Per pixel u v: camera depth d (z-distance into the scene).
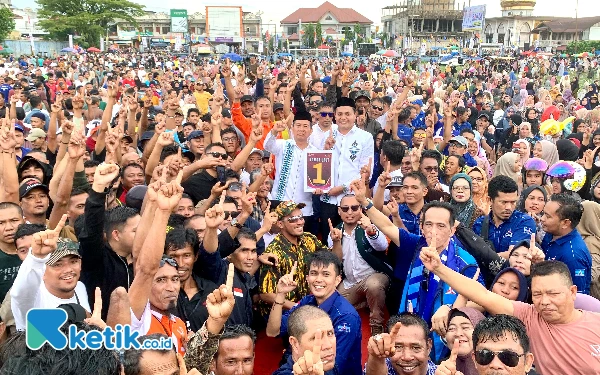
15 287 3.75
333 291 4.88
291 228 6.33
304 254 6.38
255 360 5.88
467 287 4.30
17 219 5.02
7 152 5.85
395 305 6.45
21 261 4.97
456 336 4.14
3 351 2.64
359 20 104.44
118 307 3.42
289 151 8.01
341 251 6.71
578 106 18.59
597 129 11.36
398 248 6.04
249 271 5.84
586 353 3.88
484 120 13.88
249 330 3.89
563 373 3.91
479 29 66.00
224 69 12.79
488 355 3.46
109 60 43.66
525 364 3.49
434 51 67.81
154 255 3.74
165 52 65.31
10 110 11.78
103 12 77.00
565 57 56.09
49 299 3.82
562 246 5.66
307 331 3.86
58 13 74.44
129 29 89.00
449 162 8.27
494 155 13.09
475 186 7.11
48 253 3.74
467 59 53.75
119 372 2.51
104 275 4.45
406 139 11.73
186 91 18.44
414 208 6.80
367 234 6.30
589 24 77.38
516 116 14.62
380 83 22.28
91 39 74.25
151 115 12.64
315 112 10.24
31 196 5.77
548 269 4.00
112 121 11.36
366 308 7.00
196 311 4.80
